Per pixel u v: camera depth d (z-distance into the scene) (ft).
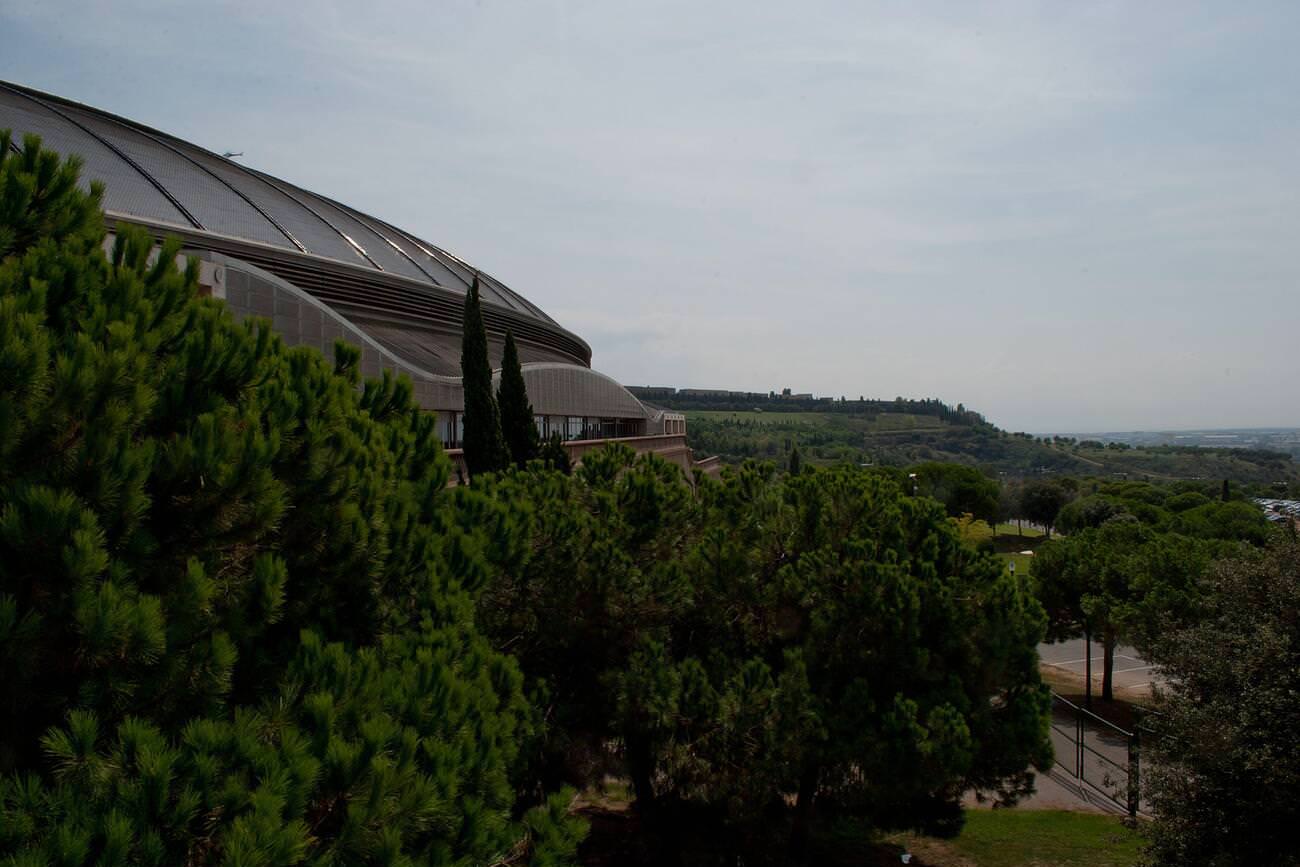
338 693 15.88
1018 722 38.22
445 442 80.79
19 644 12.59
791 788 35.73
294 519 18.78
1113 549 86.07
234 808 12.33
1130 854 46.42
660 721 32.53
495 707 20.08
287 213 106.73
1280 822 30.01
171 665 14.16
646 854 38.91
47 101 101.19
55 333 15.39
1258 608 34.37
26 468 13.96
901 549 38.75
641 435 157.38
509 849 17.22
